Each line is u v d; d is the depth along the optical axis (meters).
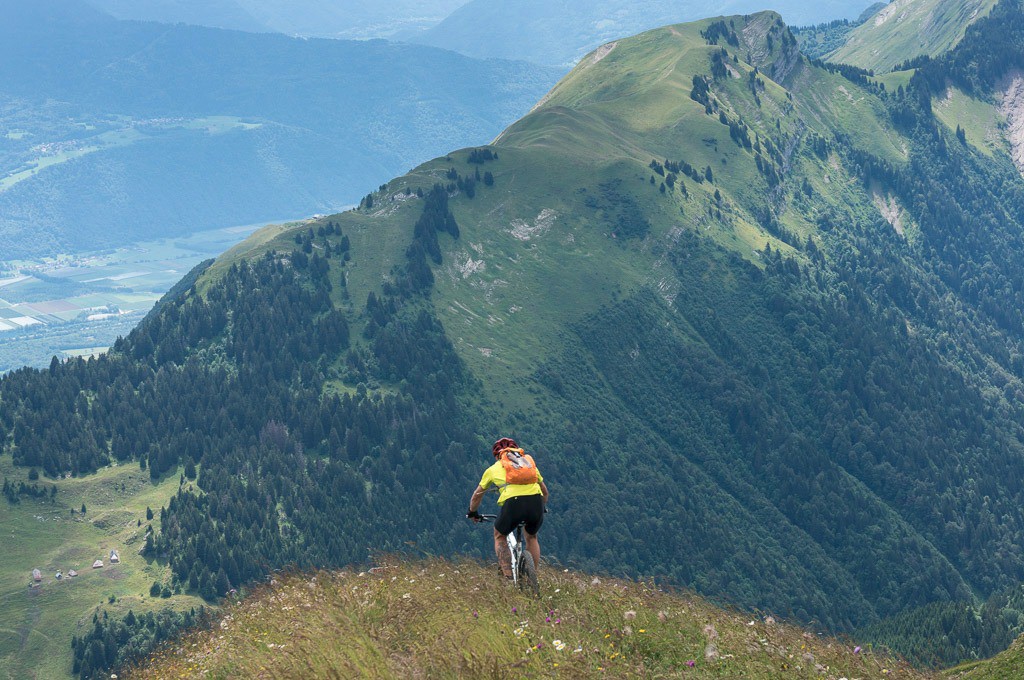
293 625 11.48
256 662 10.49
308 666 9.64
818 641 10.84
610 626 10.55
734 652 9.71
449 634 9.88
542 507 12.55
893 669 10.14
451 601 11.38
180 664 12.09
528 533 12.60
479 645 9.59
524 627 10.13
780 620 11.38
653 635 10.20
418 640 10.20
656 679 8.84
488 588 12.05
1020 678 9.80
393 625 10.91
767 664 9.48
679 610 11.31
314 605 12.27
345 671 9.27
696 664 9.38
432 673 9.09
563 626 10.39
